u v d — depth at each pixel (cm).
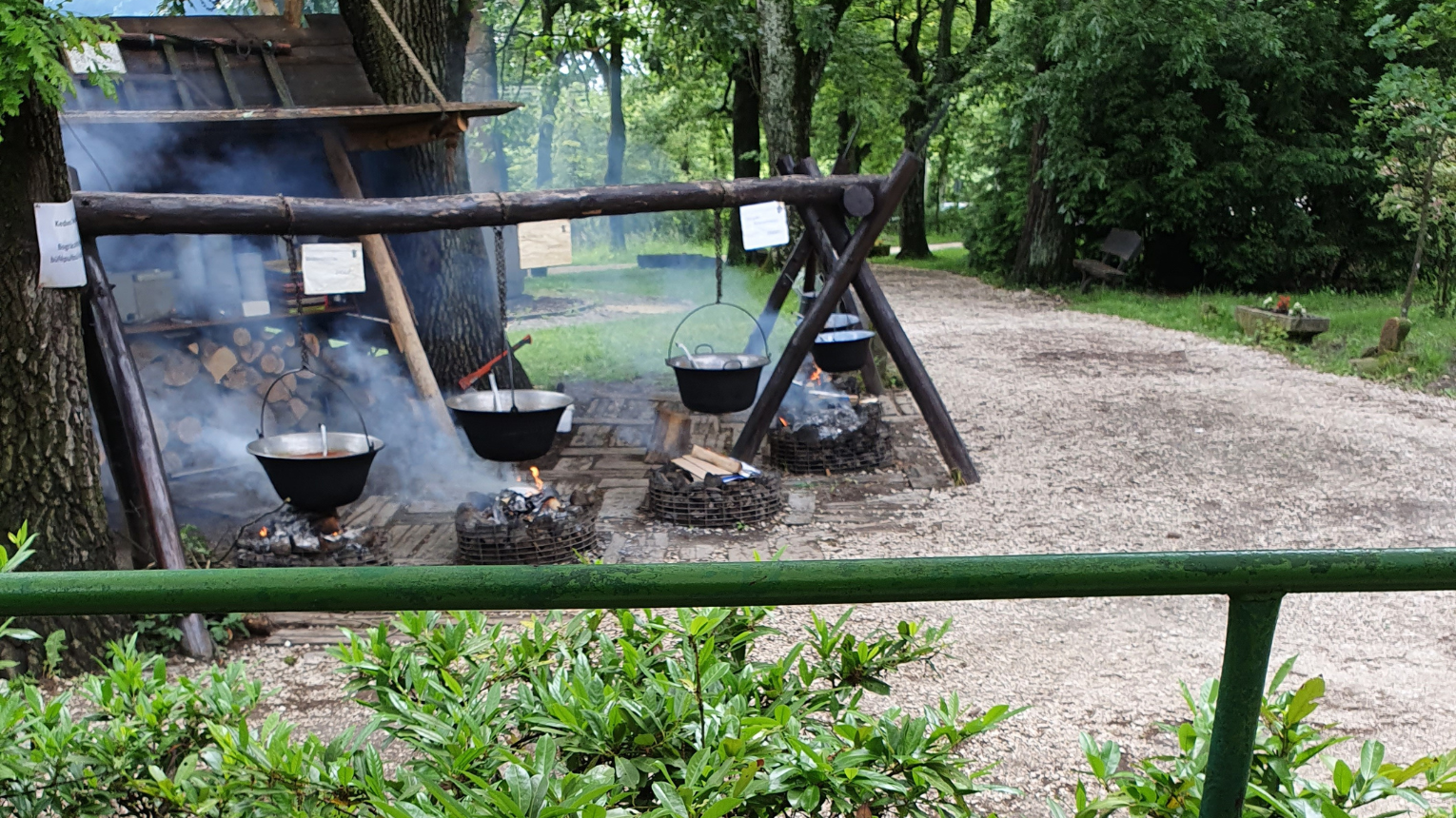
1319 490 630
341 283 489
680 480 583
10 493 394
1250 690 114
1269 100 1611
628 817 142
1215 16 1508
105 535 418
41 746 178
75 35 359
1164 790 163
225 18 628
